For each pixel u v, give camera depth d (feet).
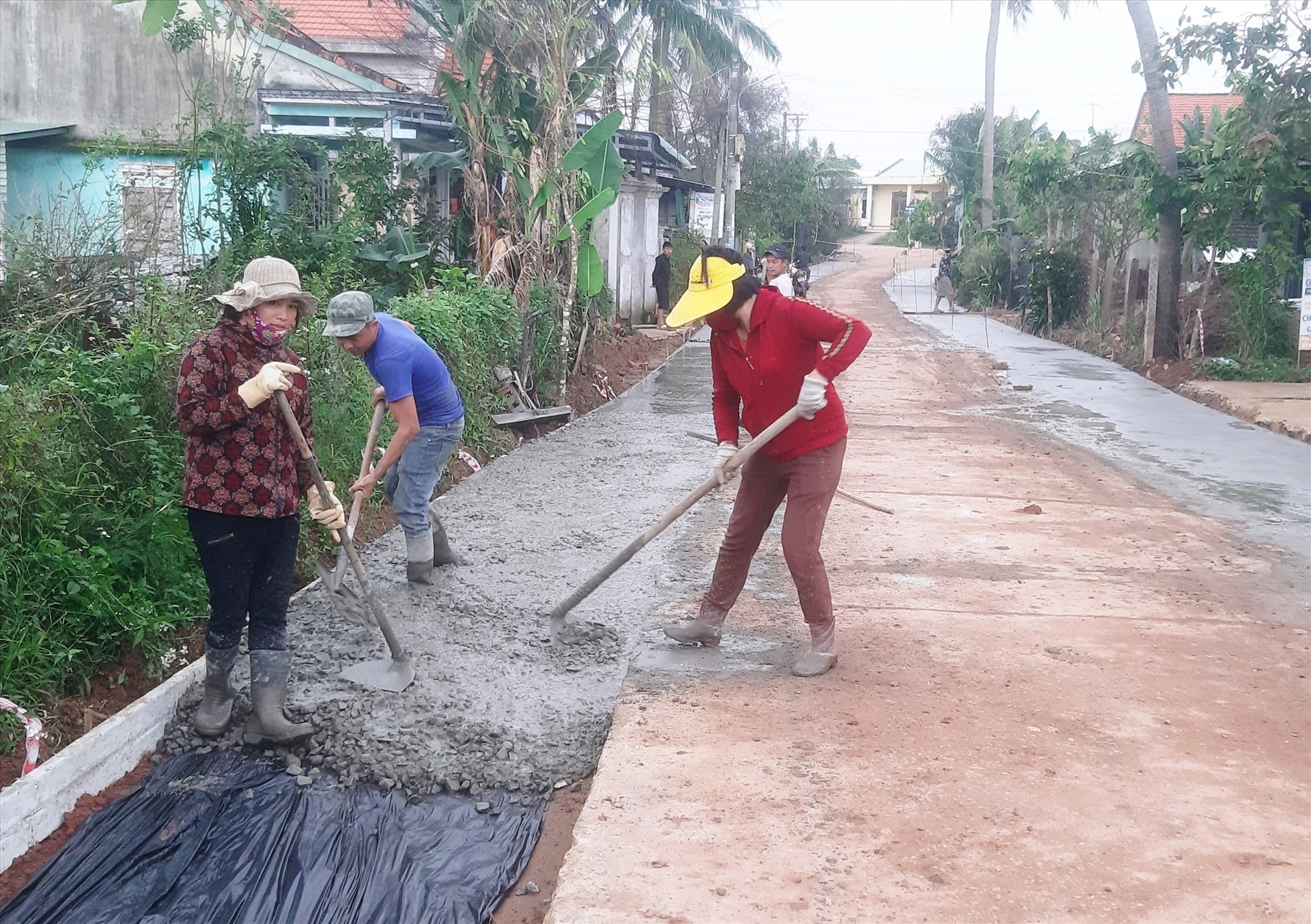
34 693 14.28
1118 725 13.52
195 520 13.44
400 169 43.06
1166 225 53.78
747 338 14.52
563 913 9.68
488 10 37.22
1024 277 96.48
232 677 15.42
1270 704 14.26
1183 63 51.06
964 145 171.53
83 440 16.67
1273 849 10.80
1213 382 48.60
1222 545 22.40
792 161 148.05
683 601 18.47
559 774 13.43
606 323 52.95
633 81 41.11
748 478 15.35
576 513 24.63
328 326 16.80
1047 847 10.78
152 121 51.47
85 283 28.45
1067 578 19.76
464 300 31.65
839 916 9.66
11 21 51.21
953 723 13.53
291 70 49.83
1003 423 38.58
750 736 13.12
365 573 14.99
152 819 12.66
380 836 12.43
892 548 21.56
